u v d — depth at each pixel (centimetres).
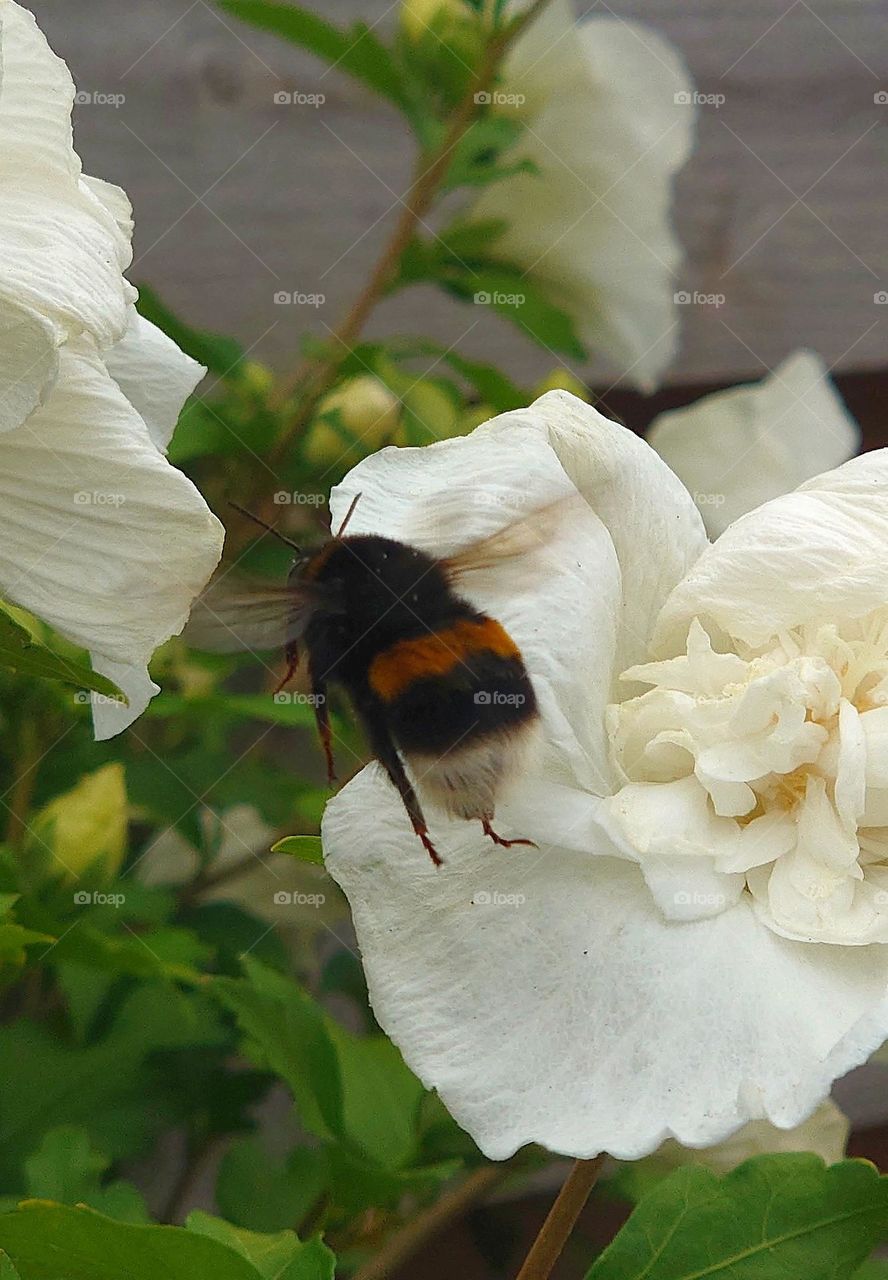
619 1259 21
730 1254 21
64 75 21
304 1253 21
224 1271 20
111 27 33
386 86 30
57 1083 26
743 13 38
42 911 25
